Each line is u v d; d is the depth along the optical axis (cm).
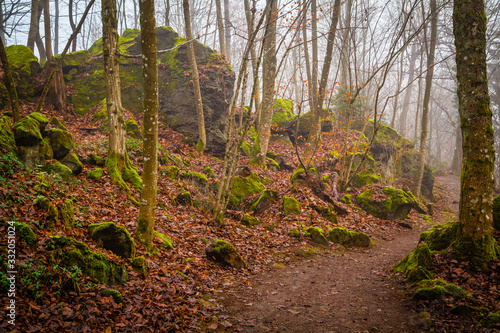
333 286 674
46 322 363
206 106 1784
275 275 743
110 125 1046
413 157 2361
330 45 1619
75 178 879
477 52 608
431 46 1873
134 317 437
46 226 534
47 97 1591
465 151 626
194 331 453
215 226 970
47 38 1791
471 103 612
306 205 1209
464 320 459
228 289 625
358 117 2392
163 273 607
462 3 619
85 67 1845
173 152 1545
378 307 546
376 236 1197
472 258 596
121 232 589
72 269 448
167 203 1022
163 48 1925
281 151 1947
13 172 689
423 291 535
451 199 2383
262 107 1655
